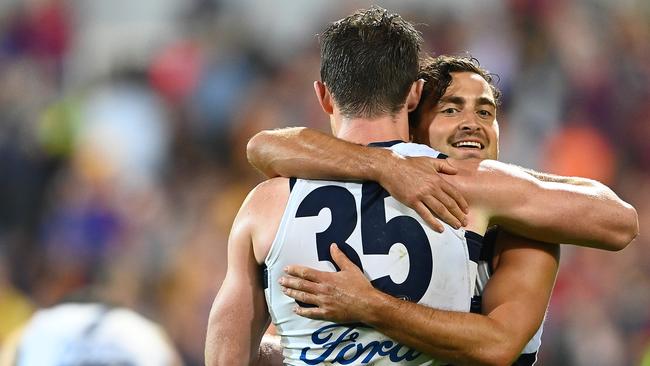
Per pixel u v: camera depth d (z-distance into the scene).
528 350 5.00
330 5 19.97
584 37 18.25
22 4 20.94
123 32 20.75
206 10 19.89
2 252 15.27
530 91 17.28
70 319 7.08
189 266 14.67
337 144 4.75
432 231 4.66
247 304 4.94
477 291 4.96
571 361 13.11
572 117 17.23
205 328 13.96
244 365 4.98
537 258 4.87
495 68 17.38
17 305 13.83
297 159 4.77
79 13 21.28
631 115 17.61
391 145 4.83
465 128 5.31
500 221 4.77
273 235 4.78
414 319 4.53
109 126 17.89
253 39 19.14
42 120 17.89
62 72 20.48
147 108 18.20
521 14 18.22
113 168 17.27
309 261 4.69
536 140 16.81
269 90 17.98
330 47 4.97
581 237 4.76
